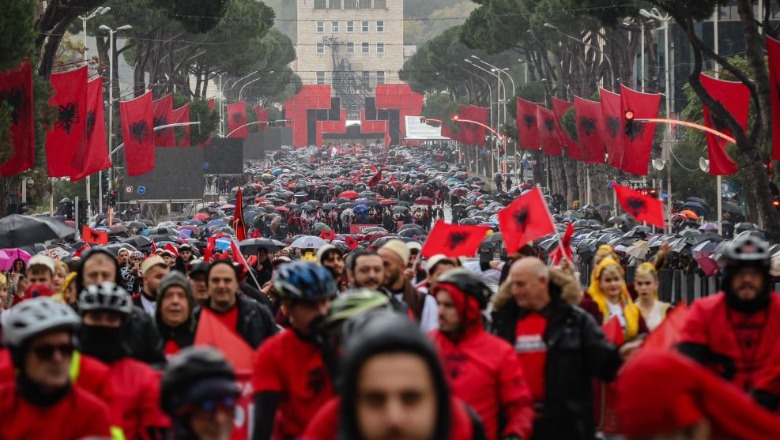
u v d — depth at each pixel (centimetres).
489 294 1658
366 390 778
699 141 11681
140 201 14238
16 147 6272
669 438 814
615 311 2444
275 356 1565
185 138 16975
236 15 19038
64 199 13362
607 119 10544
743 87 8012
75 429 1295
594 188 15838
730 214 12838
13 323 1262
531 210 2841
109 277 2397
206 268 2547
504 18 18075
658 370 816
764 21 7262
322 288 1534
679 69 15850
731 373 1723
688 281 7169
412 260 3609
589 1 8675
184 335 2138
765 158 8344
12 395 1280
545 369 1805
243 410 1778
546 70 18188
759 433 820
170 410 1084
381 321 802
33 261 3088
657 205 3319
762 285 1708
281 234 13688
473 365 1630
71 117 7525
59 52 13262
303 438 1119
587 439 1811
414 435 775
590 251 8775
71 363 1403
